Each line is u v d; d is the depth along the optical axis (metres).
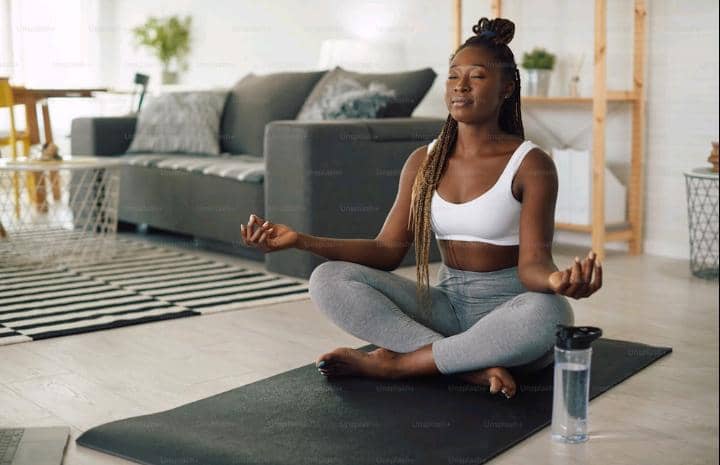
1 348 2.66
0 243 4.57
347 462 1.75
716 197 3.96
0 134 5.92
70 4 8.47
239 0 6.56
